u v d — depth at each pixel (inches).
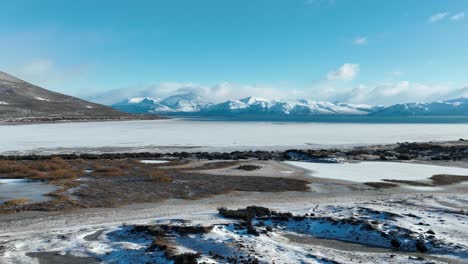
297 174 1651.1
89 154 2230.6
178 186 1357.0
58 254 676.1
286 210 1031.0
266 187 1362.0
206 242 723.4
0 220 910.4
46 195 1179.3
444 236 776.9
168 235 774.5
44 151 2438.5
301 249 706.8
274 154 2349.9
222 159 2121.1
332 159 2050.9
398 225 839.1
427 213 965.2
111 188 1300.4
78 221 912.9
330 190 1330.0
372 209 994.1
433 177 1589.6
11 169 1595.7
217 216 951.6
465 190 1343.5
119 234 796.6
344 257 666.8
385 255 678.5
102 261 644.7
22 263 632.4
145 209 1040.8
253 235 780.6
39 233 809.5
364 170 1774.1
